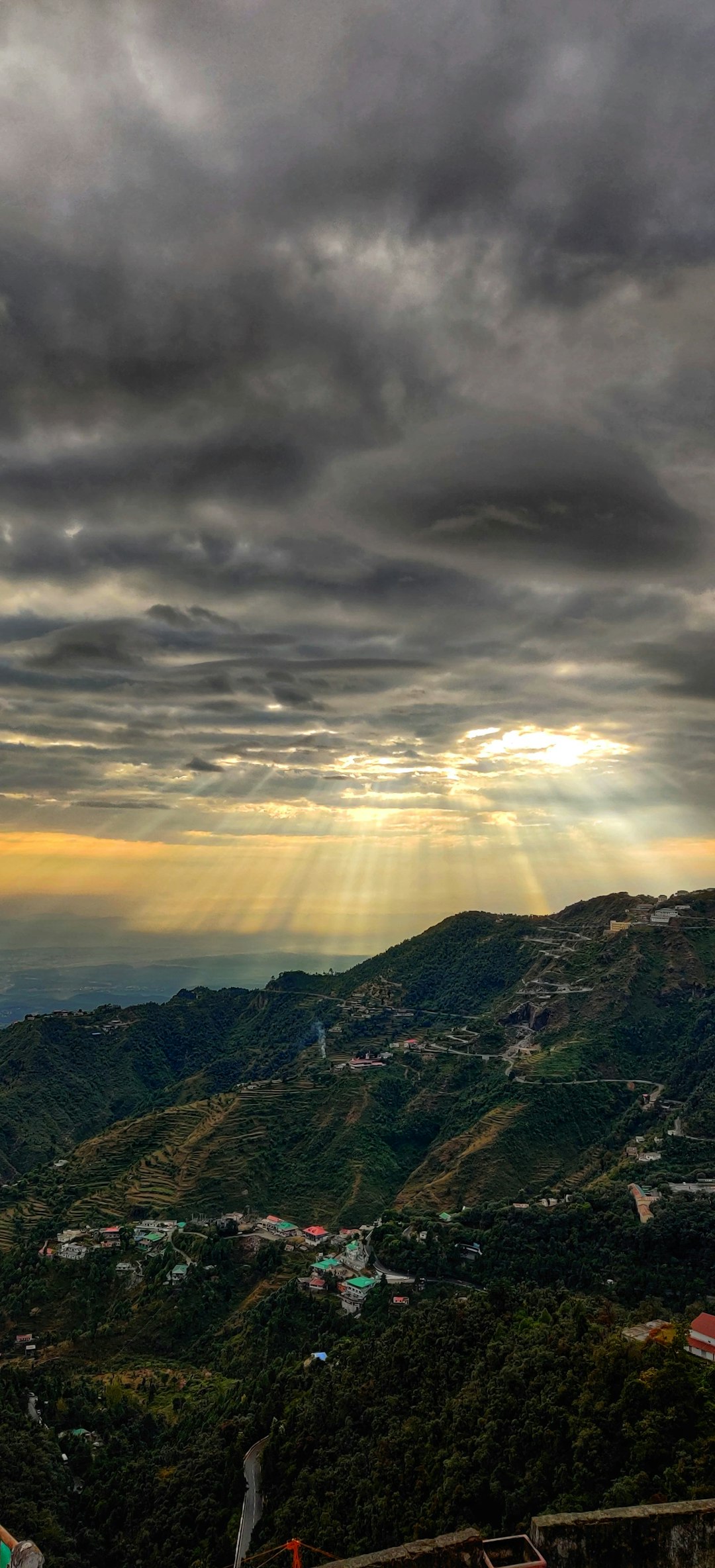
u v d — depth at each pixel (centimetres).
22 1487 8969
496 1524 6462
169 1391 11988
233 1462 9050
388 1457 7712
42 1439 10019
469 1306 9831
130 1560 8356
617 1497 5866
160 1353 13338
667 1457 6072
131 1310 14112
